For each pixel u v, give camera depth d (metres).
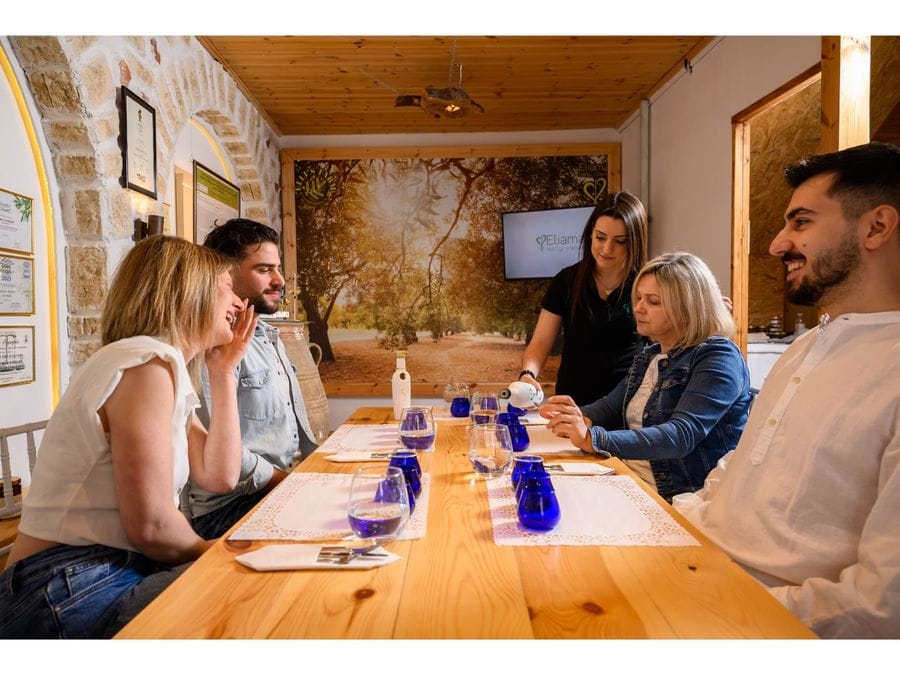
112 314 1.38
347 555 0.98
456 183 5.58
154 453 1.17
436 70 4.35
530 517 1.08
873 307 1.12
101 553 1.18
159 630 0.76
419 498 1.31
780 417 1.17
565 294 2.86
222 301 1.50
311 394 3.25
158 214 3.23
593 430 1.64
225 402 1.61
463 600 0.84
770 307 6.52
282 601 0.84
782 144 5.21
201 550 1.25
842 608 0.88
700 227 4.16
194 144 4.23
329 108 5.04
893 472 0.90
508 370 5.60
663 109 4.71
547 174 5.55
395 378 2.44
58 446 1.20
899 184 1.06
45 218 2.61
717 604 0.83
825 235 1.12
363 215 5.61
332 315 5.64
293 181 5.60
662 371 1.96
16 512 1.88
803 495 1.06
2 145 2.38
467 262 5.60
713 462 1.81
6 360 2.40
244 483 1.81
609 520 1.16
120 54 2.82
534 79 4.53
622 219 2.56
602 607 0.82
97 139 2.63
